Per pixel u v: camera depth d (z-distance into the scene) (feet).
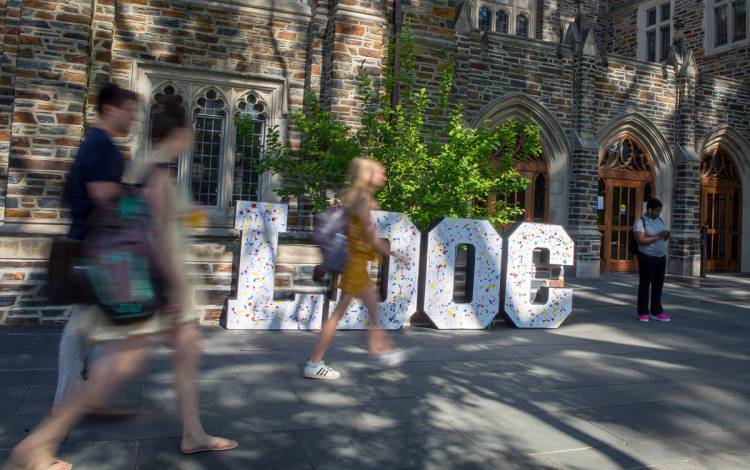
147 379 13.14
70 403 7.91
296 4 29.89
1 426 10.02
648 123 46.83
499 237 22.38
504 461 9.70
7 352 15.24
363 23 28.43
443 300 21.45
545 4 62.23
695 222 47.75
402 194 23.16
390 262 20.92
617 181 47.32
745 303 32.01
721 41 54.19
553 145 43.37
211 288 20.75
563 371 15.94
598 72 44.83
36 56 22.45
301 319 20.57
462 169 22.29
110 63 25.84
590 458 10.01
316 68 29.35
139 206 8.38
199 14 28.14
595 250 43.34
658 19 59.47
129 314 8.05
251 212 20.03
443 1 32.94
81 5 23.02
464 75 37.86
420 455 9.77
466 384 14.17
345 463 9.28
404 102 27.63
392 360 13.87
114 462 8.84
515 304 22.40
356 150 22.71
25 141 22.33
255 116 29.86
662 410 12.86
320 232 13.73
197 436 9.34
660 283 25.32
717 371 16.60
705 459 10.21
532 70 42.16
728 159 52.54
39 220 22.34
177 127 9.13
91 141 8.81
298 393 12.80
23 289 19.19
